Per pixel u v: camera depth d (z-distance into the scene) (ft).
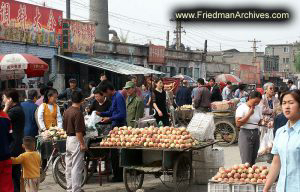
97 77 94.43
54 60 81.20
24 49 73.15
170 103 62.13
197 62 153.17
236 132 54.90
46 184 34.14
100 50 98.89
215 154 33.73
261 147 32.94
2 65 52.85
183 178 30.86
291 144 15.97
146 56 117.60
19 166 27.91
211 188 25.57
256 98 29.81
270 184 17.24
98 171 35.68
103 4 118.73
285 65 406.21
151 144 29.17
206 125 32.73
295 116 16.26
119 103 34.27
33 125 34.32
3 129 23.82
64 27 83.46
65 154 31.22
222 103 54.80
